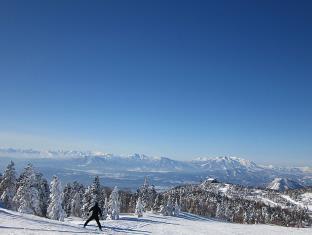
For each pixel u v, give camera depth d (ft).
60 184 223.10
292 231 247.70
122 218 270.26
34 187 221.25
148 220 271.49
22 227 82.17
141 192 496.23
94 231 102.83
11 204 215.92
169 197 434.71
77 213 353.72
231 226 273.75
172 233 163.02
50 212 217.36
